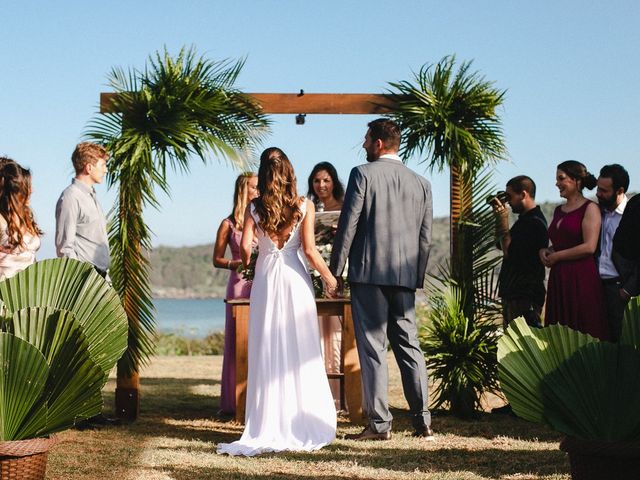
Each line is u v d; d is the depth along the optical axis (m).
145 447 4.84
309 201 5.12
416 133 6.30
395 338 5.18
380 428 5.06
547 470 4.20
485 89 6.28
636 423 3.07
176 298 173.88
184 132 6.01
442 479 3.98
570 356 3.20
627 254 4.54
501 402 6.97
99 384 3.33
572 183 5.49
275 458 4.51
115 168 6.09
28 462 3.12
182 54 6.34
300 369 4.95
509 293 6.11
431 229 5.24
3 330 3.36
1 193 4.32
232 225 6.22
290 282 5.01
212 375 9.36
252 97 6.39
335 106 6.40
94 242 5.52
